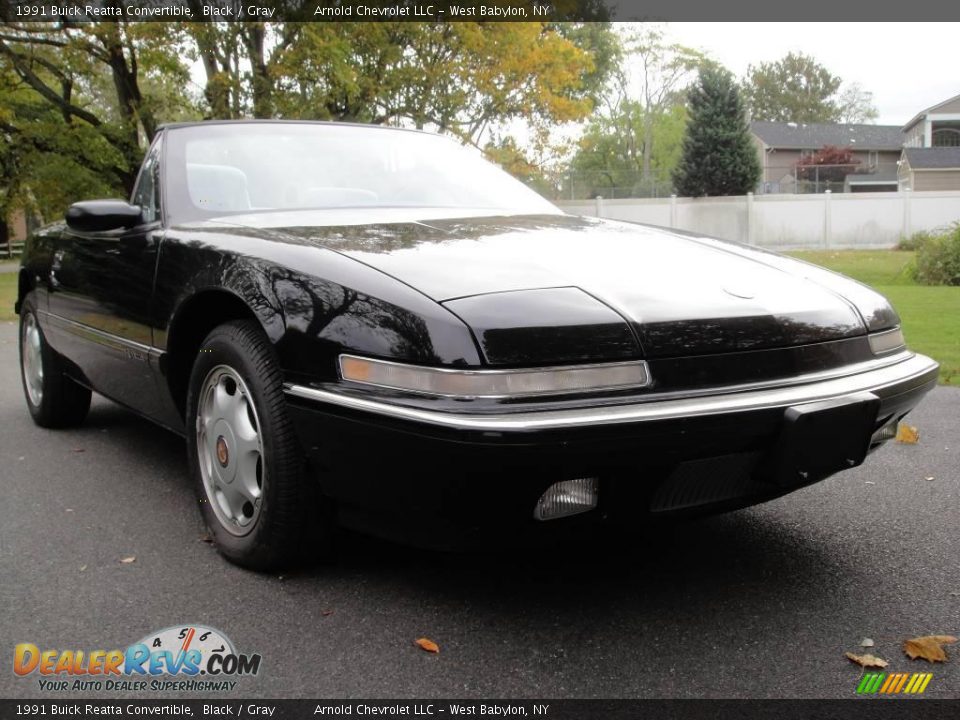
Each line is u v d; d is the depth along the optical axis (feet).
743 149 125.18
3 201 66.33
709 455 6.43
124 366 10.32
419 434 6.02
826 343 7.27
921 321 26.84
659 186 128.16
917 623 6.98
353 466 6.68
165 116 58.95
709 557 8.44
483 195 11.06
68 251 11.91
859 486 10.84
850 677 6.13
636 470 6.29
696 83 127.54
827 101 269.03
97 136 61.05
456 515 6.32
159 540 8.91
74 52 55.57
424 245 7.77
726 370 6.64
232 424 8.03
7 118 58.80
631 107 184.65
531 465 5.91
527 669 6.26
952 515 9.67
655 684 6.05
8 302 45.37
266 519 7.59
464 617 7.09
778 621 7.03
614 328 6.37
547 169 73.31
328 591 7.58
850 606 7.31
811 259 73.41
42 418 14.07
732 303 7.01
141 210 10.03
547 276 6.98
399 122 62.80
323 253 7.41
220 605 7.31
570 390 6.13
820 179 177.27
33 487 10.85
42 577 7.93
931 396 16.56
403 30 58.39
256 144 10.83
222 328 8.04
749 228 90.12
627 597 7.49
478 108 64.44
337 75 51.83
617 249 8.15
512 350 6.07
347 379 6.57
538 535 6.43
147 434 13.87
